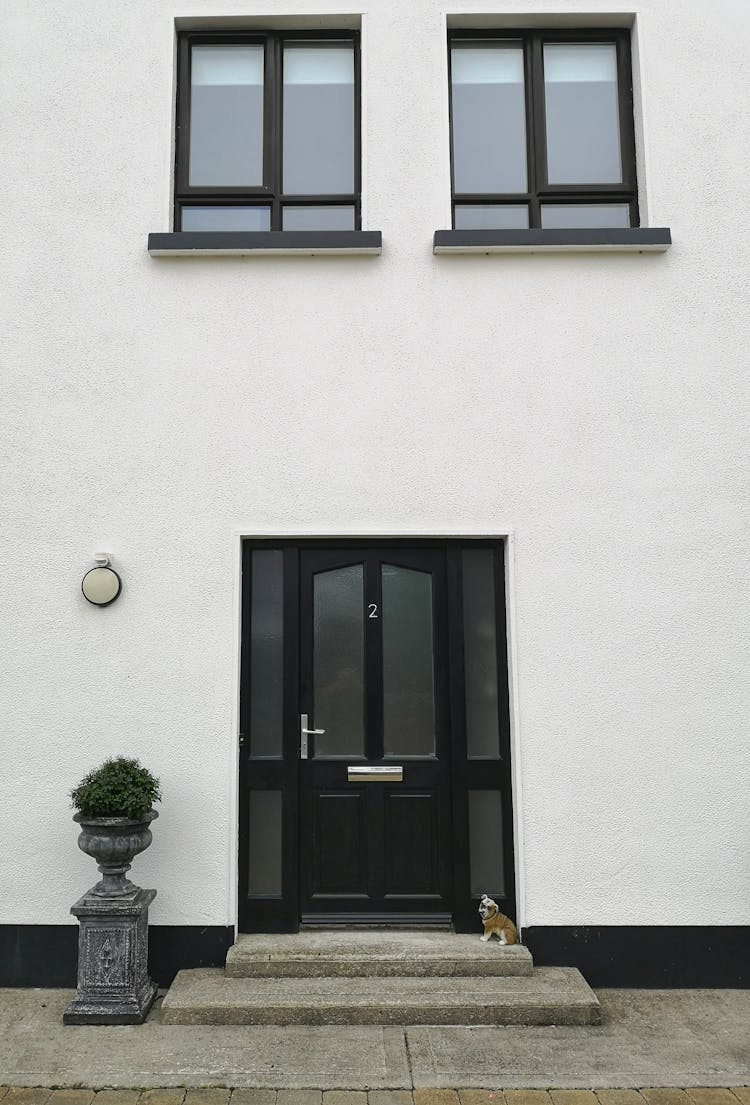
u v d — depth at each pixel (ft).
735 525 15.21
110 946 13.08
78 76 16.07
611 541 15.16
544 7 16.37
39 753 14.73
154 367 15.44
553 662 14.92
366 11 16.29
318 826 15.11
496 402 15.42
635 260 15.75
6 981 14.32
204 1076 11.35
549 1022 12.84
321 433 15.33
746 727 14.83
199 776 14.66
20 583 15.01
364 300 15.60
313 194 16.65
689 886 14.52
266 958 13.74
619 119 16.89
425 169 15.96
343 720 15.38
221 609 14.98
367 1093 11.07
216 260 15.67
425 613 15.64
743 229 15.84
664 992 14.17
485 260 15.71
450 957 13.75
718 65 16.21
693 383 15.49
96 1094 11.04
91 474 15.23
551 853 14.56
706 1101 10.97
